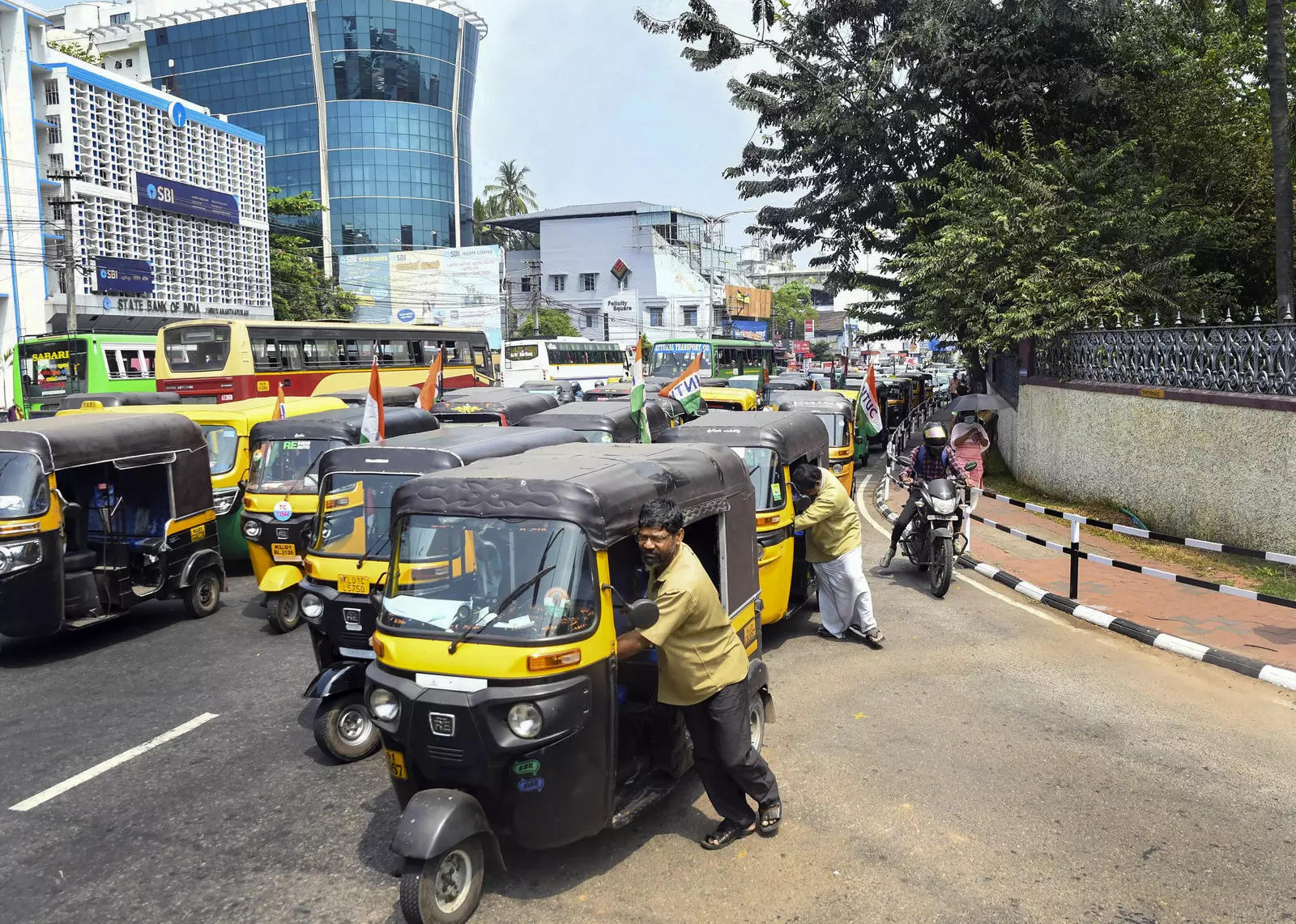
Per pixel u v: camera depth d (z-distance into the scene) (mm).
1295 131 17062
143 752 6211
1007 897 4180
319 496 6785
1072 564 9156
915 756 5742
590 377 38344
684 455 5258
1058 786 5293
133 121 38438
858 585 7941
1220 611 8703
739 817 4688
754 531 5730
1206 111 18000
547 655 3988
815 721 6344
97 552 9203
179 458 9477
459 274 60062
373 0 72750
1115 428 13359
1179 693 6773
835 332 104062
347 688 5918
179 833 5055
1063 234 16734
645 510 4316
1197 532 11297
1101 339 14141
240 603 10320
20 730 6676
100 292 35406
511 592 4184
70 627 8320
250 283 46219
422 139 76125
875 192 22297
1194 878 4320
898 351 77500
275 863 4715
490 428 8484
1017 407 18453
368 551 6461
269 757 6082
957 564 11289
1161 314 16094
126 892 4477
